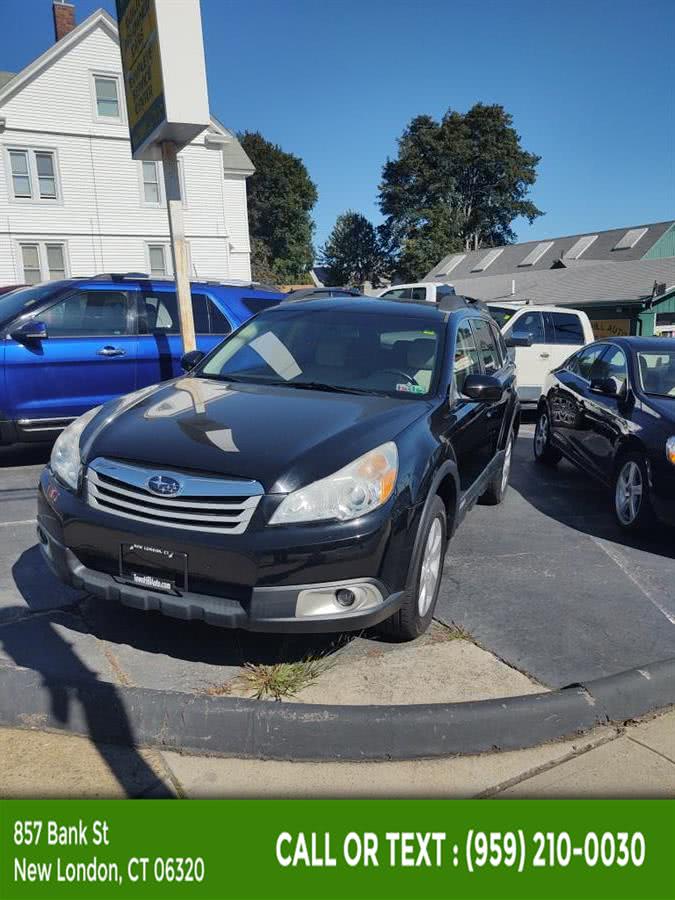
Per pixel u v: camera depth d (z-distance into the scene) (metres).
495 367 5.94
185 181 27.86
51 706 3.02
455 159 63.22
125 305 7.42
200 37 7.00
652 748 3.04
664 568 4.94
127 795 2.66
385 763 2.92
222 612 3.05
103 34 26.03
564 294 32.34
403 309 5.02
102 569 3.28
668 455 5.13
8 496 6.07
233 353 4.78
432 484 3.54
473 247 65.50
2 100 24.81
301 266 68.25
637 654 3.69
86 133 26.27
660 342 6.71
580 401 7.05
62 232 26.36
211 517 3.06
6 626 3.72
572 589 4.48
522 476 7.70
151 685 3.25
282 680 3.26
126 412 3.76
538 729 3.04
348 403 3.89
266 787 2.75
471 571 4.73
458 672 3.44
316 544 3.01
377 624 3.56
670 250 40.19
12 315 6.88
